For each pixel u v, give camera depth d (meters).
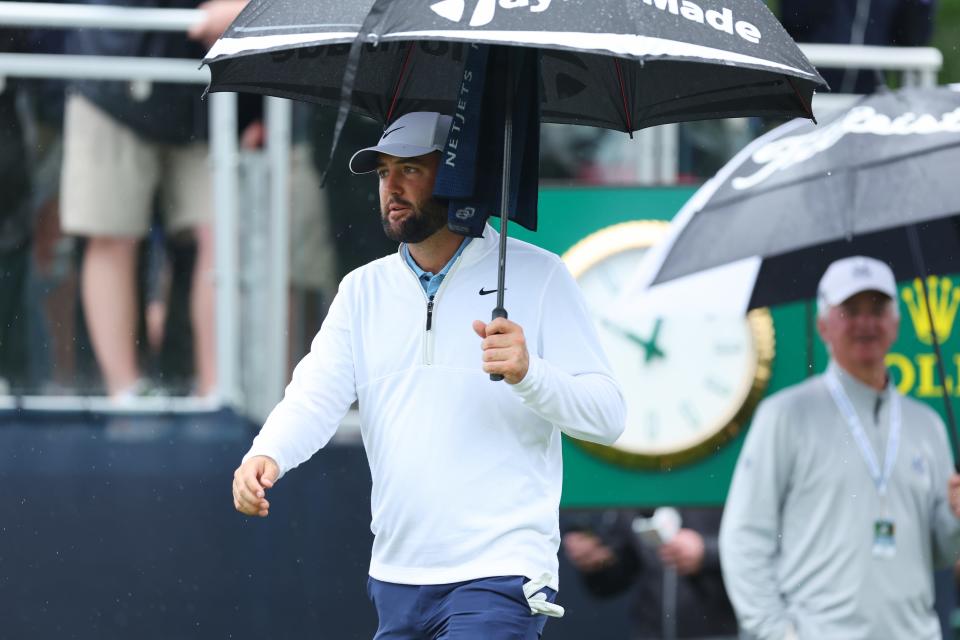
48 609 19.83
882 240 20.83
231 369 20.45
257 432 20.36
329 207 20.59
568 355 12.80
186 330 20.44
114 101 20.30
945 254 20.89
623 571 21.16
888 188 17.55
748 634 19.62
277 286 20.50
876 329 19.41
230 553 20.03
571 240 20.83
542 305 12.85
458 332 12.73
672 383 21.00
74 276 20.28
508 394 12.63
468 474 12.56
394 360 12.83
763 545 19.42
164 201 20.42
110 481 20.05
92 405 20.16
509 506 12.58
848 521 19.17
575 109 14.72
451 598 12.52
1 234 20.20
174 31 20.34
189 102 20.41
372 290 13.10
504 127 12.68
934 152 17.78
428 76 14.31
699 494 21.05
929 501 19.52
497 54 12.73
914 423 19.64
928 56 22.02
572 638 21.11
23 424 20.05
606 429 12.68
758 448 19.55
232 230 20.52
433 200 12.86
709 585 21.06
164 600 19.97
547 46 11.29
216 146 20.47
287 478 20.08
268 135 20.52
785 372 21.09
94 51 20.23
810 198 17.70
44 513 19.95
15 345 20.17
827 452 19.30
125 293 20.34
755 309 20.27
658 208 20.81
